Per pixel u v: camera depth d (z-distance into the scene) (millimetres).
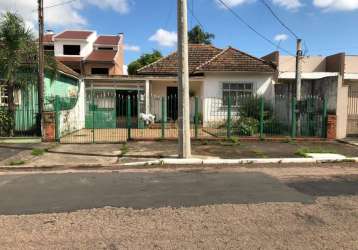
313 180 8062
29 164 9891
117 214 5629
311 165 10180
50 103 15242
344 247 4395
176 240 4609
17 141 13789
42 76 14531
